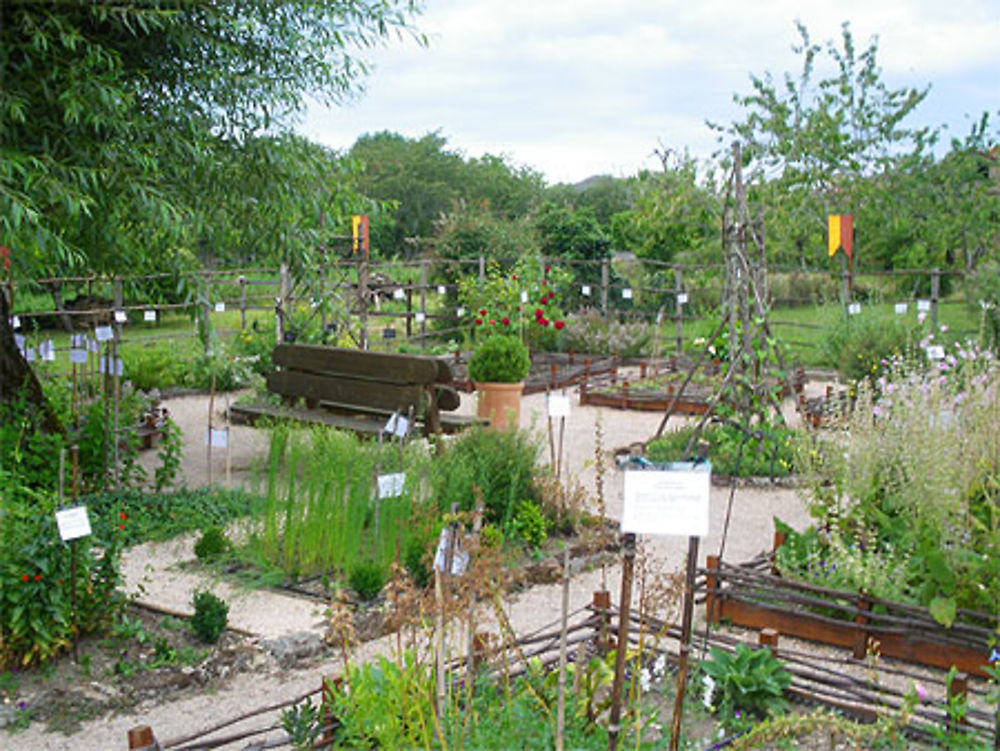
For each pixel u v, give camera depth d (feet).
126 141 26.12
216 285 43.32
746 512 29.17
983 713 14.01
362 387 33.60
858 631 18.24
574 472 34.06
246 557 23.17
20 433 26.05
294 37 28.63
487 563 13.00
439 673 12.42
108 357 28.60
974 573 17.85
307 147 31.01
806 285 86.58
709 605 19.53
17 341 31.07
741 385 32.89
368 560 22.02
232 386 52.08
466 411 45.78
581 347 66.13
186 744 14.53
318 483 23.22
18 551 17.11
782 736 13.06
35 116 25.48
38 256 27.68
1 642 16.72
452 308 73.00
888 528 20.92
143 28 25.34
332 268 50.78
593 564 23.53
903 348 47.26
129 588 21.42
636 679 14.49
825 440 26.40
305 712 13.50
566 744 12.71
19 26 24.26
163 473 28.48
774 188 79.36
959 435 20.20
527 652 17.42
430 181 167.73
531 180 179.73
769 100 79.61
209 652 18.21
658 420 45.37
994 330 50.06
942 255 80.53
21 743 14.94
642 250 89.51
